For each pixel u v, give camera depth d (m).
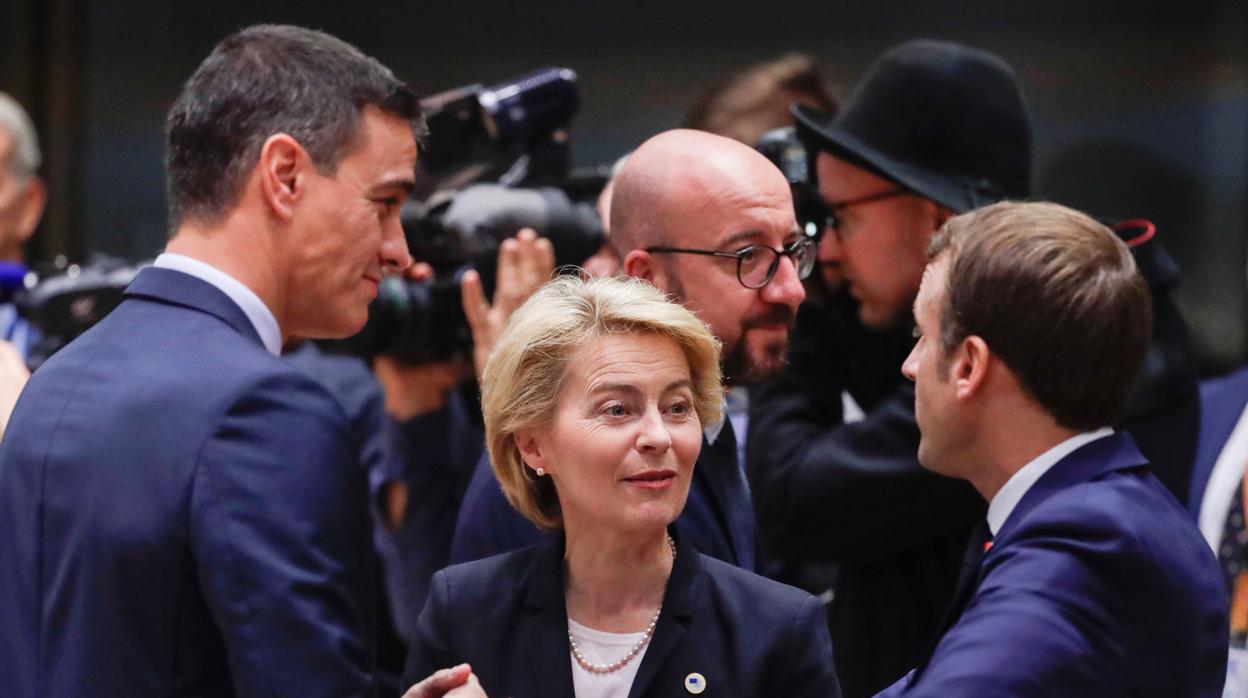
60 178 13.32
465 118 7.15
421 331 6.69
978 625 4.25
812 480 6.00
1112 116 11.98
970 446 4.72
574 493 4.34
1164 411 6.32
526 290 6.39
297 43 4.87
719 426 5.29
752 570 5.30
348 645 4.33
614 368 4.29
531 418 4.39
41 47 13.29
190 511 4.29
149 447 4.38
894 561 6.09
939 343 4.69
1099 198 12.02
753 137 8.30
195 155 4.79
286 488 4.34
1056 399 4.51
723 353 5.31
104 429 4.47
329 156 4.79
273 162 4.73
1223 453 7.57
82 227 13.33
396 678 7.64
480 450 7.55
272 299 4.80
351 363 8.49
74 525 4.43
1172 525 4.52
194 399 4.40
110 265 7.92
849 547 6.01
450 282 6.69
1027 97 12.09
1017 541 4.44
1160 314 6.51
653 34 12.47
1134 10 11.87
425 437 7.50
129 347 4.63
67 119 13.29
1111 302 4.48
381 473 7.62
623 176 5.48
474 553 5.21
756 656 4.34
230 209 4.75
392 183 4.94
